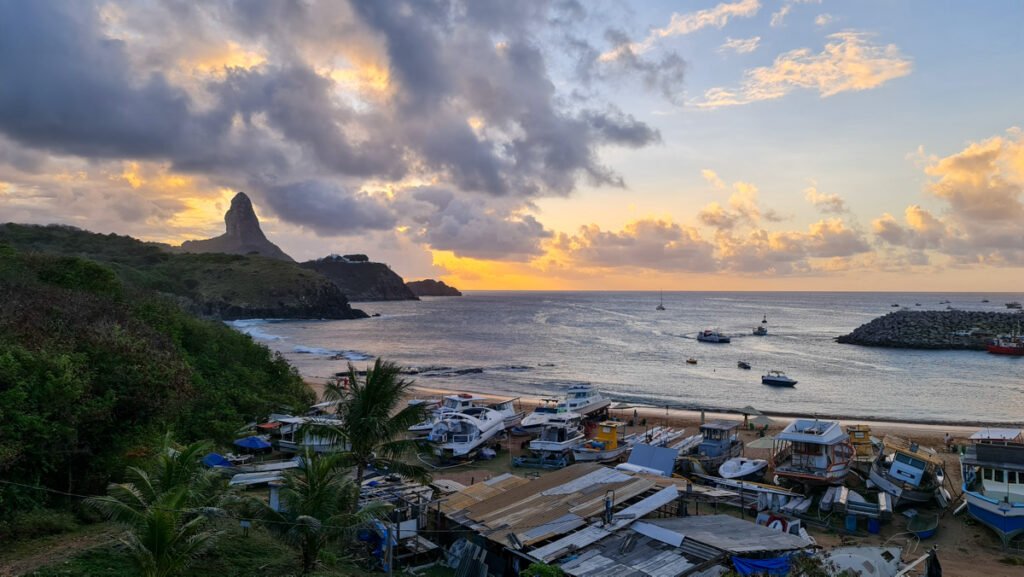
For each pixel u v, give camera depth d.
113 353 25.78
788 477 34.16
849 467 35.62
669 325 190.00
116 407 24.50
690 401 69.62
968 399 69.94
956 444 46.66
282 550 21.78
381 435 23.97
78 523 20.56
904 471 33.62
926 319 136.50
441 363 102.50
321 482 19.89
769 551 21.23
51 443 20.69
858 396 71.94
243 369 49.78
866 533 29.28
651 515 26.42
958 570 25.30
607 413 59.56
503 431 49.25
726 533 22.89
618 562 20.84
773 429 52.66
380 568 23.31
